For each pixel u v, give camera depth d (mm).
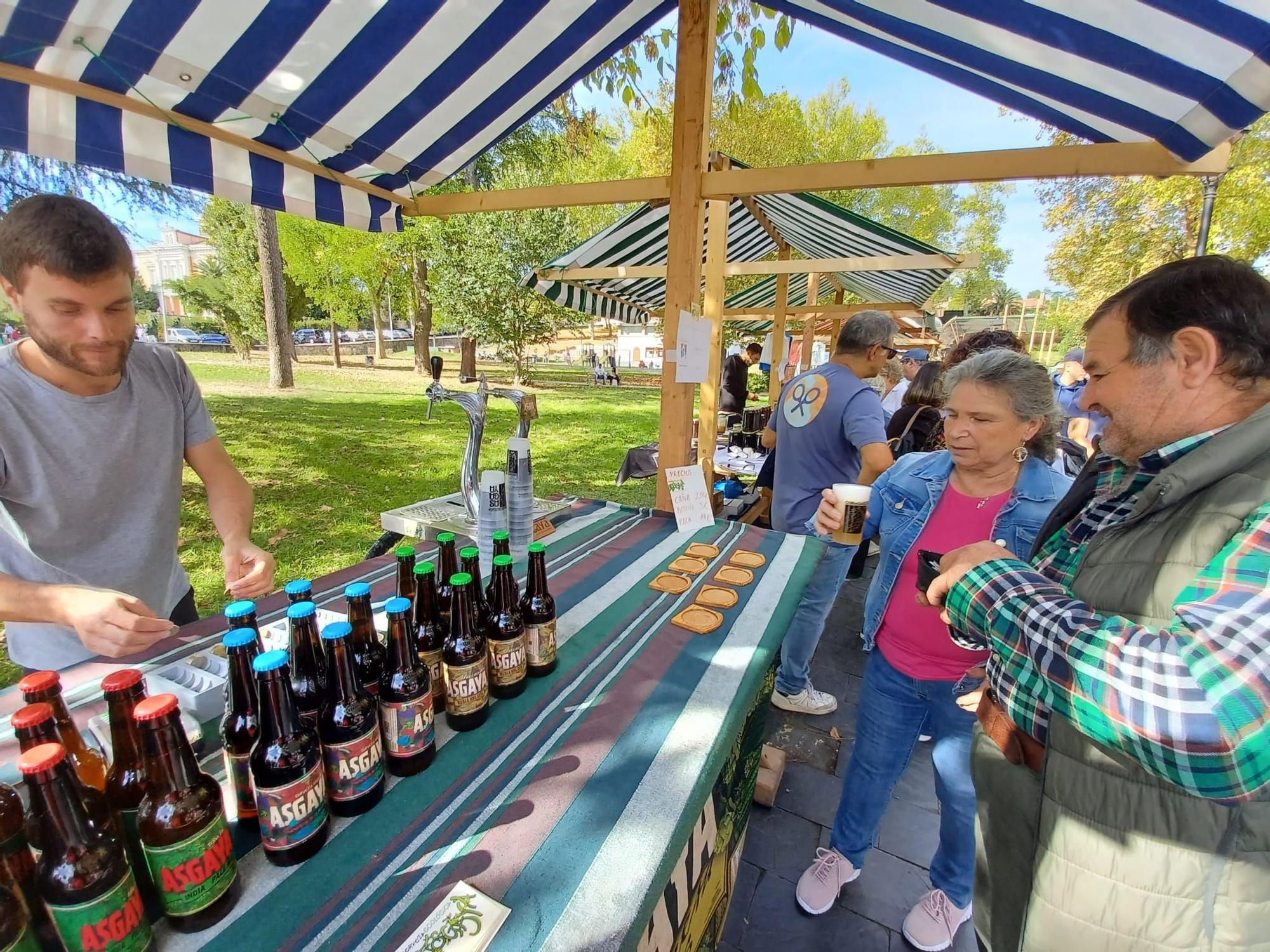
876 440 2287
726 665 1250
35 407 1328
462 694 987
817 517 1588
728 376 7023
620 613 1497
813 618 2510
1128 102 1558
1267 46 1168
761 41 2725
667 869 739
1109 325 873
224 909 649
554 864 727
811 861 1898
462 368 16438
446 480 6633
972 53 1628
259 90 1665
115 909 558
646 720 1041
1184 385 798
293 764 701
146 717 589
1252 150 6379
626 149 17062
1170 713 655
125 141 1569
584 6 1807
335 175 2137
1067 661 771
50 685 688
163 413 1573
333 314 20109
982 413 1395
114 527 1505
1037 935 968
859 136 18766
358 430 9125
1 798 573
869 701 1675
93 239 1162
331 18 1502
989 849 1131
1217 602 680
